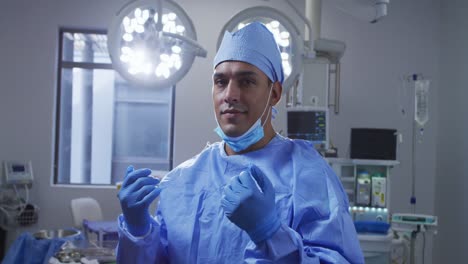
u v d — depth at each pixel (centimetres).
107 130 463
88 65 436
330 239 91
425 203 404
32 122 413
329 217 94
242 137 104
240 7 409
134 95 470
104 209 411
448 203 375
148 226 99
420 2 408
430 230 281
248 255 86
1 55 412
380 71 407
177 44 198
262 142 111
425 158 404
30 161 409
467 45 354
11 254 255
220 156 113
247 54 102
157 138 475
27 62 412
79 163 455
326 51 277
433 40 407
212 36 409
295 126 268
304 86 281
